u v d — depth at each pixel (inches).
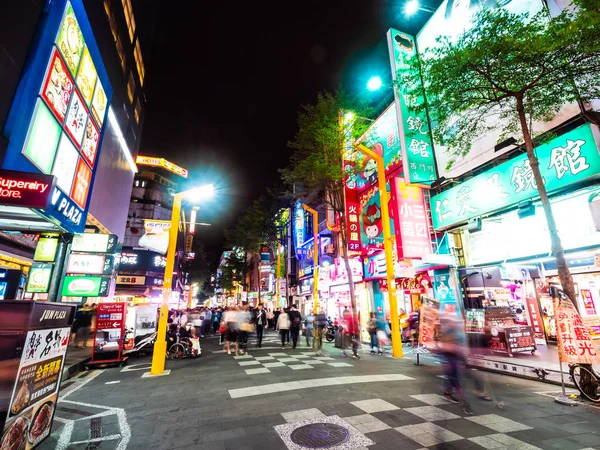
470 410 189.8
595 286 386.9
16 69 289.3
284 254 1398.9
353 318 453.1
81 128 402.0
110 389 274.4
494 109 412.8
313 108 629.0
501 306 414.3
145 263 1352.1
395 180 533.3
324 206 998.4
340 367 346.3
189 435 164.7
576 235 328.5
